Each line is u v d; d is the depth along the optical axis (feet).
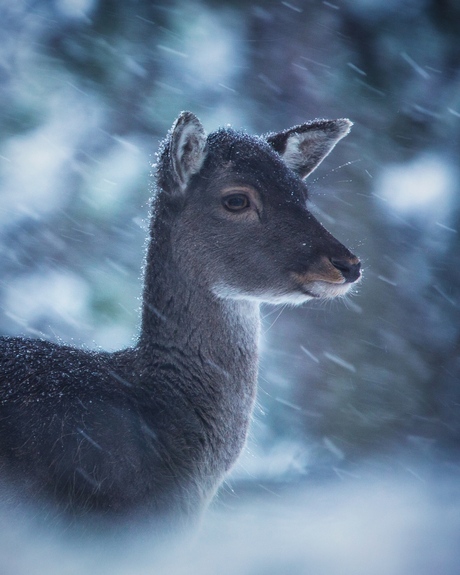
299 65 58.75
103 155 60.70
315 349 52.70
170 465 24.38
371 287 53.16
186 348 26.02
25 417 23.93
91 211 59.62
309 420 51.34
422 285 53.88
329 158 55.26
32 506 23.36
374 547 26.45
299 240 25.90
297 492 40.40
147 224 27.45
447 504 35.68
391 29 57.21
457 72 56.54
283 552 26.08
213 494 25.93
